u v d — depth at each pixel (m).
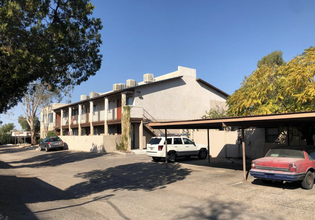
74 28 11.03
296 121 10.29
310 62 12.58
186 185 10.17
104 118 28.77
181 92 29.62
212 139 20.45
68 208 7.45
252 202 7.57
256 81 15.30
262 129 17.17
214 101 32.59
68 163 18.58
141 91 26.45
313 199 7.56
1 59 8.41
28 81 9.88
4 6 8.54
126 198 8.47
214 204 7.51
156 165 15.87
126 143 24.06
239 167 14.55
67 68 11.41
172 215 6.62
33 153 28.61
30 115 39.62
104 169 14.97
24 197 8.80
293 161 8.60
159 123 14.31
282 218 6.15
